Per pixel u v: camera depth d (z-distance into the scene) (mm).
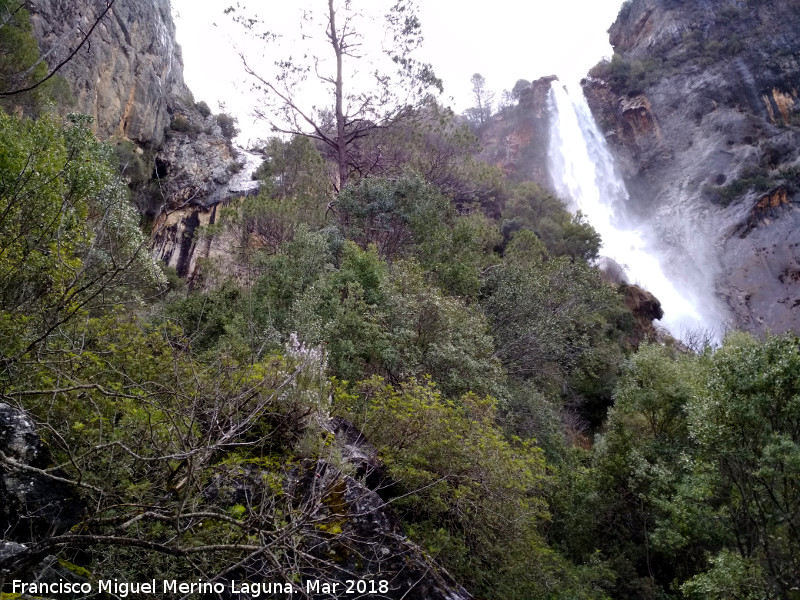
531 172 60094
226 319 10758
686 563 12141
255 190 31281
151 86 31469
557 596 7988
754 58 65062
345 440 5715
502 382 11641
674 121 65125
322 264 13086
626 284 36094
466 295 15102
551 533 12305
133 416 3928
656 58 72000
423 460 6188
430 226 16688
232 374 4730
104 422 3938
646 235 58750
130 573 3412
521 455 7754
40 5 21688
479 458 6492
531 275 17312
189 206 28875
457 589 5531
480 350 11078
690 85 66062
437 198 17688
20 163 5863
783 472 8703
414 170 18812
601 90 70438
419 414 6590
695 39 70625
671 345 31578
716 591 8891
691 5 73688
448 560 5965
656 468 12250
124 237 5602
